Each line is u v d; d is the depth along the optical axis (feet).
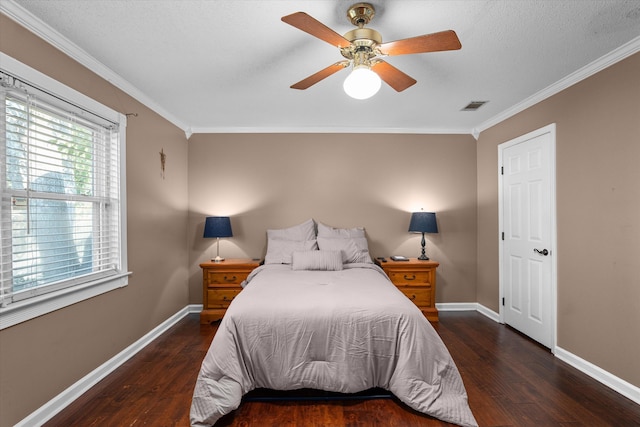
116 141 8.72
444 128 13.85
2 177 5.74
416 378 6.63
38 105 6.40
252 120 12.80
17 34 5.88
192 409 6.27
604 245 7.79
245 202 13.76
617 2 5.71
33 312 6.10
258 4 5.79
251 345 6.93
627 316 7.22
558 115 9.25
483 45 7.18
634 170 7.09
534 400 7.01
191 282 13.69
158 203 11.07
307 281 9.37
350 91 5.95
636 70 7.04
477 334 10.97
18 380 5.85
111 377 8.04
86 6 5.82
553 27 6.49
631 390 7.04
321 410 6.72
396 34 6.73
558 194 9.26
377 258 13.67
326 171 13.84
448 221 13.92
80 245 7.65
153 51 7.44
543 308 9.91
